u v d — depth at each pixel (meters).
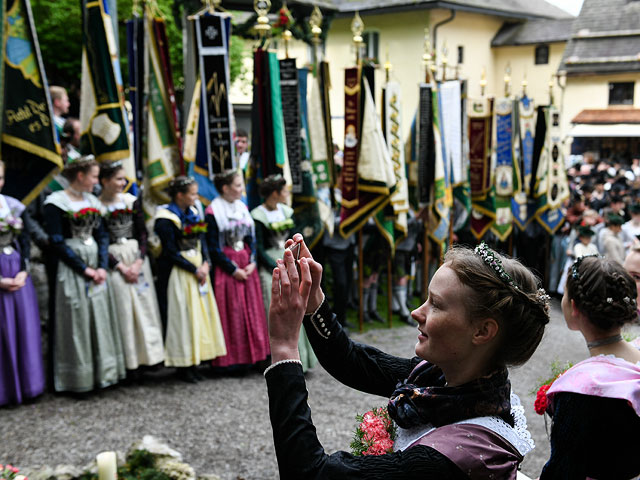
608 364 1.79
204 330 5.39
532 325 1.23
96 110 5.24
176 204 5.34
